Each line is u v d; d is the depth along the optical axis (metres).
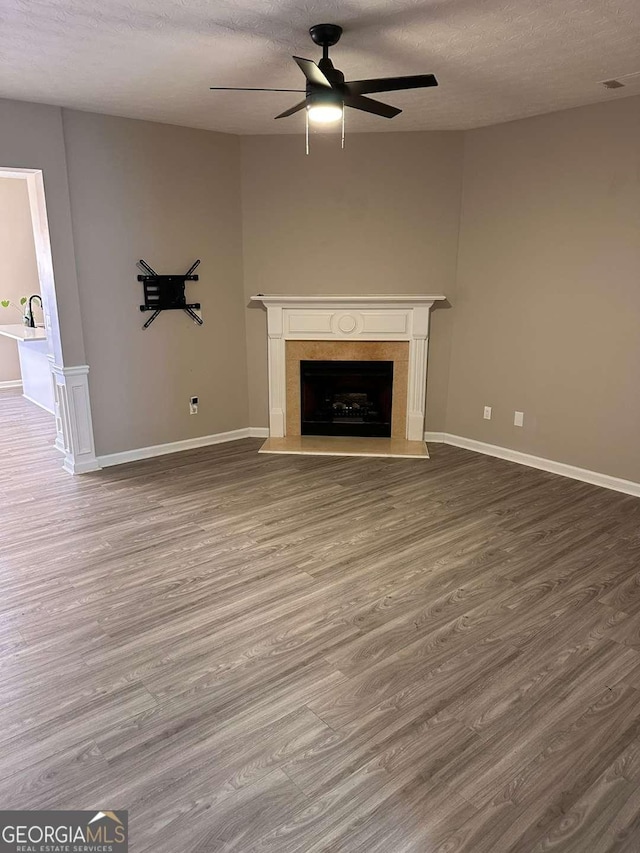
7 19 2.76
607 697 2.41
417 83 2.84
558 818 1.88
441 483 4.75
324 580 3.29
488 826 1.86
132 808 1.91
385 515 4.14
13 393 7.92
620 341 4.41
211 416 5.75
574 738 2.20
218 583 3.26
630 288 4.30
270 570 3.40
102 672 2.55
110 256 4.81
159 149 4.89
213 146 5.19
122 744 2.17
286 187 5.38
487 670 2.57
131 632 2.83
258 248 5.56
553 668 2.58
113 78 3.66
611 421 4.56
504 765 2.08
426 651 2.69
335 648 2.71
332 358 5.67
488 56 3.30
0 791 1.97
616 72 3.57
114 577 3.32
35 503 4.34
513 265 5.01
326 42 2.92
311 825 1.86
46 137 4.29
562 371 4.82
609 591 3.17
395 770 2.06
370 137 5.19
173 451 5.55
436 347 5.65
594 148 4.33
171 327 5.29
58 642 2.75
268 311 5.57
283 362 5.72
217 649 2.71
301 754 2.13
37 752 2.13
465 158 5.19
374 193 5.32
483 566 3.44
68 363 4.73
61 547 3.67
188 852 1.77
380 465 5.19
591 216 4.44
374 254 5.46
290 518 4.09
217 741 2.18
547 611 2.99
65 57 3.28
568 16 2.78
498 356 5.27
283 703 2.38
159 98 4.12
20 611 3.00
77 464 4.95
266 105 4.32
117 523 4.01
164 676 2.53
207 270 5.40
